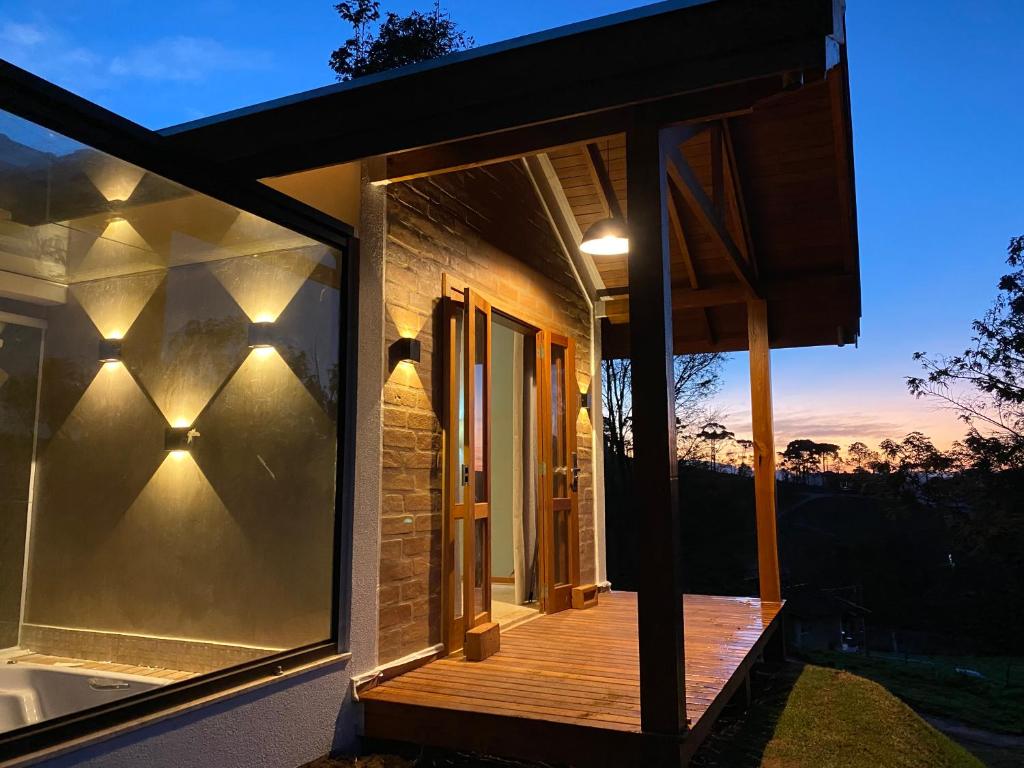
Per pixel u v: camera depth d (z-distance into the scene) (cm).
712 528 2006
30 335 451
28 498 442
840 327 735
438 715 355
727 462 1994
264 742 323
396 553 424
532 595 651
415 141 338
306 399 404
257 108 361
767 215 632
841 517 2675
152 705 277
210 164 330
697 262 702
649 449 312
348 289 400
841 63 481
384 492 417
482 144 386
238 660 393
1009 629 2098
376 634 400
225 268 433
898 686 1185
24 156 312
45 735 239
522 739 333
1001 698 1132
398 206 450
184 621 410
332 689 364
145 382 443
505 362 767
